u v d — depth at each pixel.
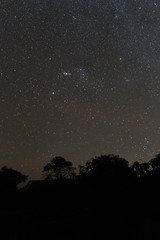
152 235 13.32
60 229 13.63
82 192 16.03
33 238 13.41
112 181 16.11
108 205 14.37
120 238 13.58
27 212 14.23
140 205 14.15
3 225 13.47
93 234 13.68
